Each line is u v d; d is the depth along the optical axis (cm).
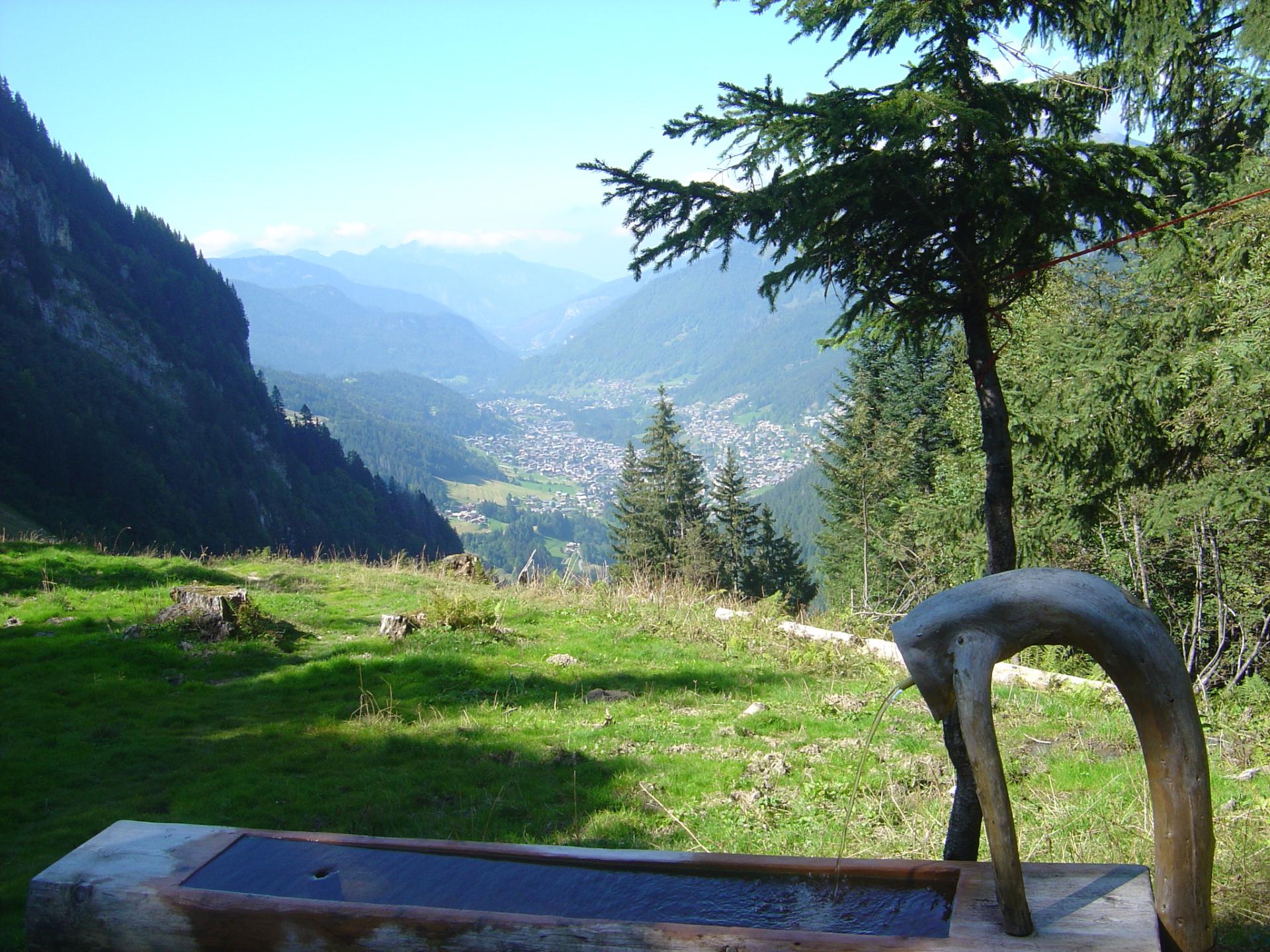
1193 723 162
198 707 908
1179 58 844
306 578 1616
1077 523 1152
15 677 964
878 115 248
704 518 4538
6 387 9194
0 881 539
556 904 192
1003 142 259
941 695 166
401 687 980
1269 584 1005
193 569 1593
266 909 183
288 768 742
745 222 267
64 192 15625
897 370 2700
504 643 1177
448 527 15225
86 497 8769
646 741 799
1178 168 271
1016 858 156
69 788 702
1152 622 161
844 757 734
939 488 1599
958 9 268
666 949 162
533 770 725
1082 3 308
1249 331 850
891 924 176
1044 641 165
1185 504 935
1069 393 1049
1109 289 1109
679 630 1267
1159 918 167
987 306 285
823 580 3316
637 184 273
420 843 217
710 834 574
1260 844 430
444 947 173
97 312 13450
